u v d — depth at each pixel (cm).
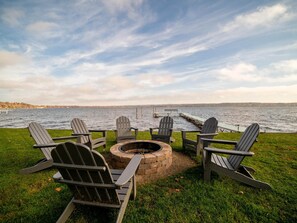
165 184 241
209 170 240
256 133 227
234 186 232
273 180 249
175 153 396
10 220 169
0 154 390
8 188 232
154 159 276
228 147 464
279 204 190
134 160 178
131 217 170
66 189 228
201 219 168
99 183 140
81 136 368
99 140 405
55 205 193
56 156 139
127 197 166
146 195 213
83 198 159
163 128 462
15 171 291
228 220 166
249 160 335
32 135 288
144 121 2144
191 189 225
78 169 134
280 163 318
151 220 166
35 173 281
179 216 172
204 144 354
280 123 1822
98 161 126
